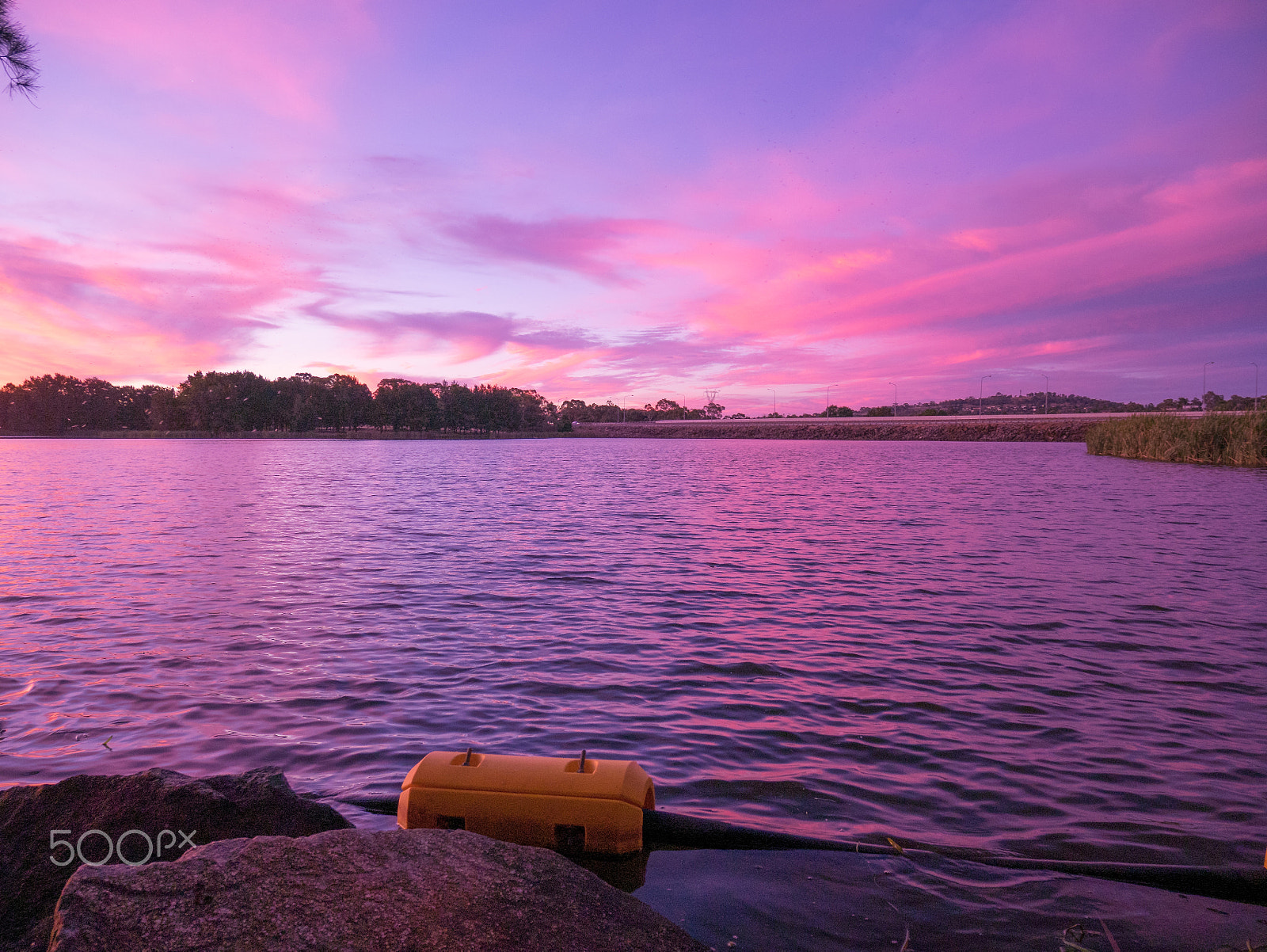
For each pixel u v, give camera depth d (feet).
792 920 10.68
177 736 18.17
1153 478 117.39
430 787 12.25
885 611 32.86
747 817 14.15
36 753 16.99
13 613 32.04
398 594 36.24
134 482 122.01
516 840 12.02
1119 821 14.19
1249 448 142.51
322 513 75.20
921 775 16.30
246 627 29.63
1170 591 37.06
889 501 86.12
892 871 12.15
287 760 16.75
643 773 13.08
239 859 8.32
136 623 30.25
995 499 87.25
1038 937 10.38
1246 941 10.32
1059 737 18.61
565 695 21.68
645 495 97.30
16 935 9.24
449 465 192.65
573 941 8.16
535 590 37.22
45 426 639.35
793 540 55.36
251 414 575.79
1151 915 10.97
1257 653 26.20
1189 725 19.39
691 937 8.92
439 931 7.86
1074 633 29.01
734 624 30.42
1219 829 13.84
